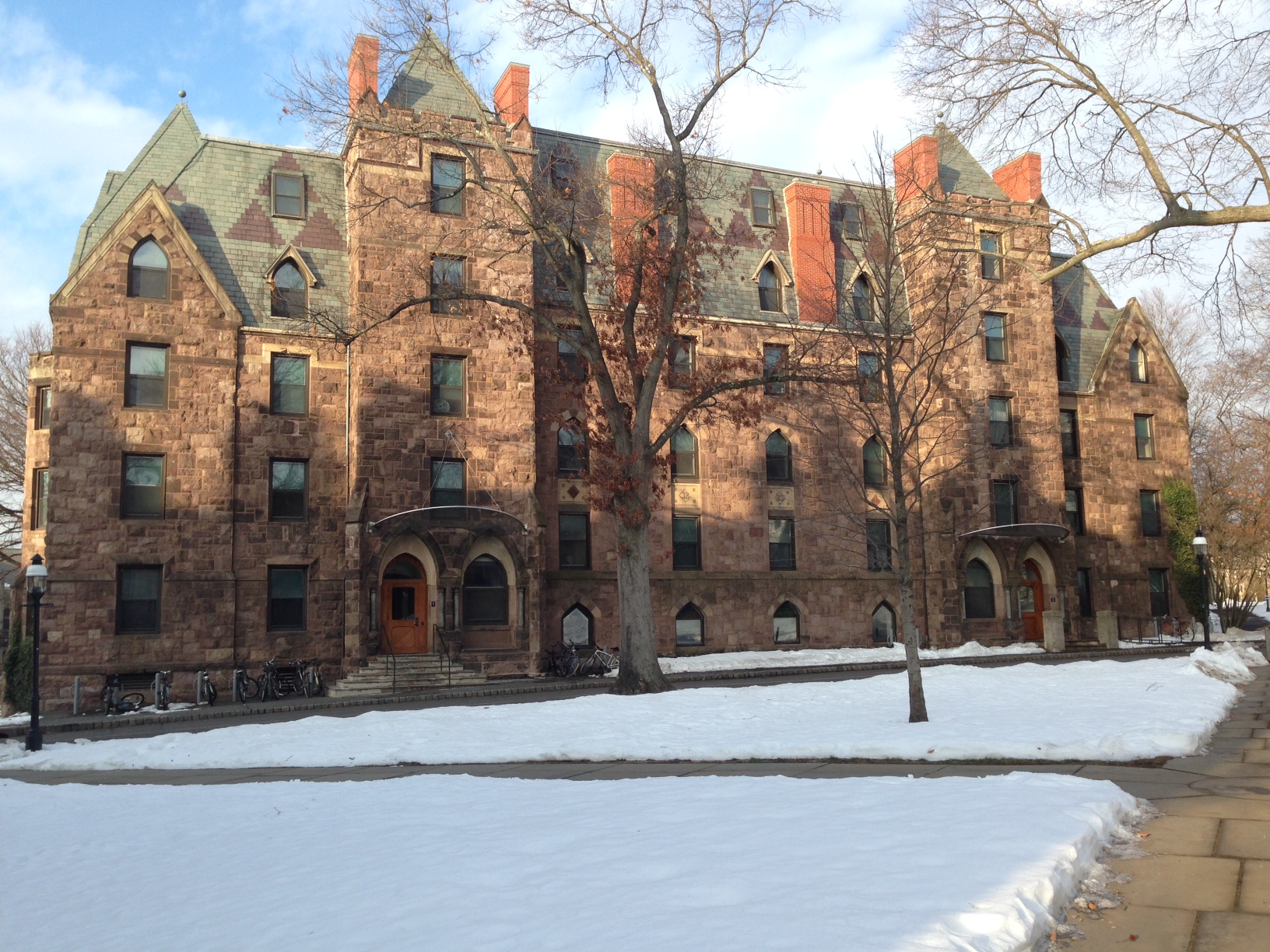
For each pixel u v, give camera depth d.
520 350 34.66
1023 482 43.38
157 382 33.00
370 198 34.62
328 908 6.96
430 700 29.11
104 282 32.47
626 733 17.05
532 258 36.59
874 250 22.94
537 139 40.59
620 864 7.42
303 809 11.33
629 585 26.38
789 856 7.30
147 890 8.20
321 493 34.66
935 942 5.33
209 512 32.94
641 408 27.12
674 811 9.47
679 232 27.55
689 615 39.09
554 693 29.98
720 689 23.86
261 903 7.33
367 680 32.12
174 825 10.91
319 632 34.09
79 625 31.08
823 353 37.31
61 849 10.12
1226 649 34.88
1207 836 8.37
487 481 35.34
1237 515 52.84
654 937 5.70
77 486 31.55
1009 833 7.64
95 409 31.97
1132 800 9.43
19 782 14.96
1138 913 6.59
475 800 11.15
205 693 30.84
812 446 41.53
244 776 15.57
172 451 32.75
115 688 30.45
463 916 6.44
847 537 41.59
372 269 34.50
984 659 37.69
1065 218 18.31
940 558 41.66
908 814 8.54
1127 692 19.80
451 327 35.41
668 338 27.42
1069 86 18.30
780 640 40.22
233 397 33.62
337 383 35.38
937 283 23.78
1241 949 5.89
